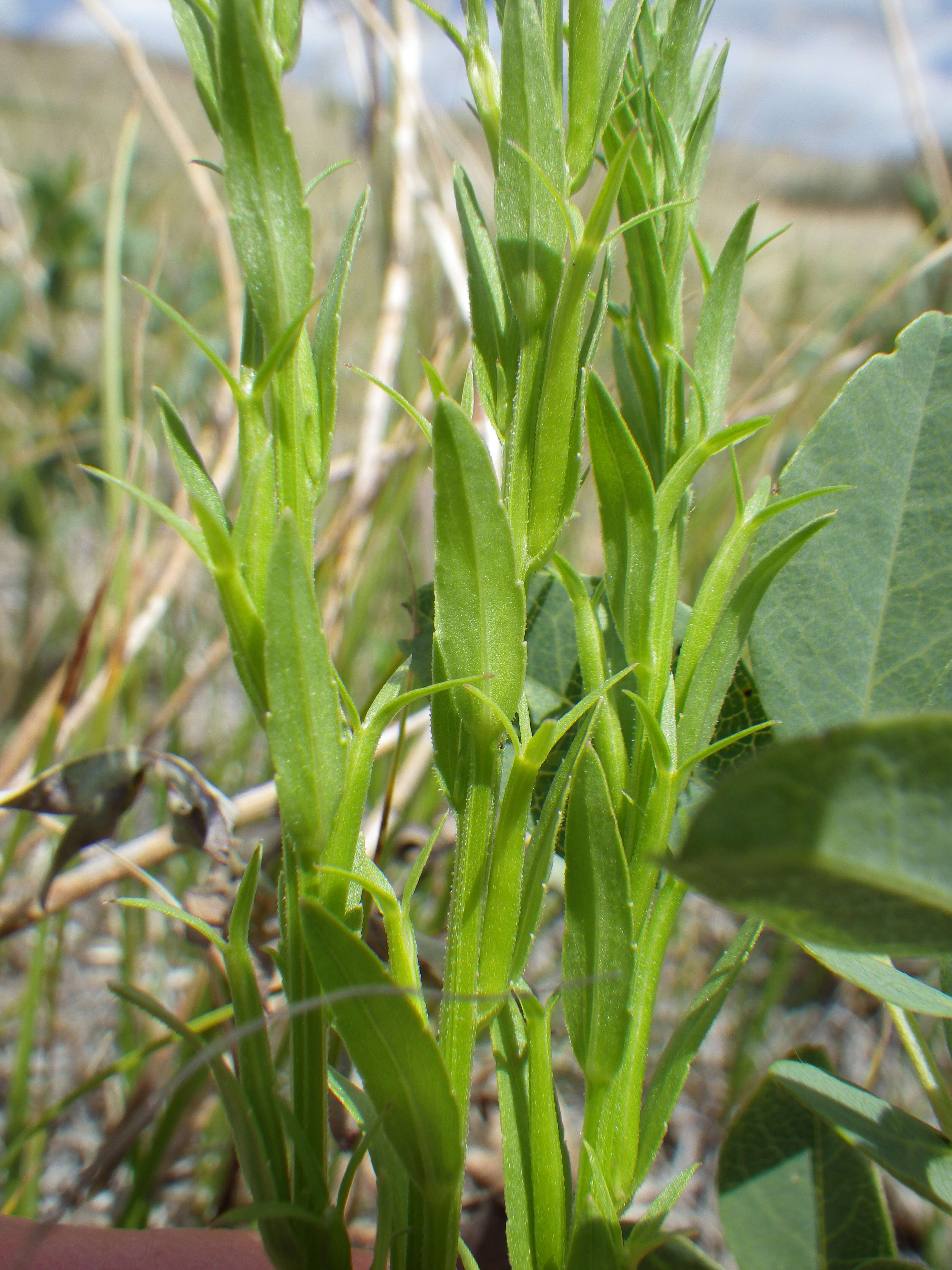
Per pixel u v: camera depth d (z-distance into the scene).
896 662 0.09
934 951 0.06
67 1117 0.21
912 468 0.09
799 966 0.26
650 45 0.08
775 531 0.09
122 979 0.20
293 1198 0.08
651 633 0.08
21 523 0.36
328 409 0.07
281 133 0.07
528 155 0.07
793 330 0.41
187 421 0.34
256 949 0.14
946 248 0.26
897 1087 0.23
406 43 0.25
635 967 0.08
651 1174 0.21
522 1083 0.08
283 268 0.07
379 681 0.24
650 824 0.08
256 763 0.28
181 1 0.07
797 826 0.05
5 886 0.22
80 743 0.22
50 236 0.40
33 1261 0.11
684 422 0.08
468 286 0.08
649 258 0.08
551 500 0.07
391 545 0.24
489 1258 0.14
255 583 0.07
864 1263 0.08
